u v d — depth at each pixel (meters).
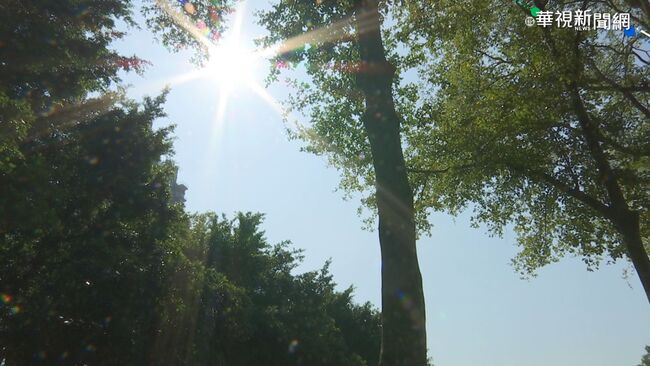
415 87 17.27
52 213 10.29
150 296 16.95
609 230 18.78
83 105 16.30
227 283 24.83
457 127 17.81
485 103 16.78
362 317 47.84
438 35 14.90
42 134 14.15
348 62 14.09
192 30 13.45
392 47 16.20
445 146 18.80
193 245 28.30
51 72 12.72
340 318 46.25
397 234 7.71
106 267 15.25
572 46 14.28
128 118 17.92
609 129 17.27
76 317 15.86
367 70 9.04
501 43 16.58
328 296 38.22
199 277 20.19
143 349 17.41
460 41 16.11
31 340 14.89
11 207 9.41
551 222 20.12
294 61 14.67
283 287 34.84
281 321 31.23
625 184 17.25
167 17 13.27
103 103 17.38
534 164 17.31
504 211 20.45
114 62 14.74
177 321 19.73
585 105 16.78
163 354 18.98
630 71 15.45
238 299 25.03
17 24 11.19
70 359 16.06
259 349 29.42
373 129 8.56
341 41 13.45
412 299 7.29
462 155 18.91
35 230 13.62
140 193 17.55
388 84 8.95
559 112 15.84
